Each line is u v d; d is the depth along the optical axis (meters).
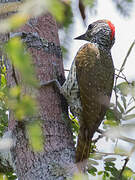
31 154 6.32
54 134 6.71
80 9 2.89
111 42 9.51
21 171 6.43
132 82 3.80
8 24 2.20
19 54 2.27
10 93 2.95
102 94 7.97
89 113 7.67
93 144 7.68
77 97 8.06
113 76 8.62
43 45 7.49
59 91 7.61
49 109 7.09
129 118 5.55
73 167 6.11
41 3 2.18
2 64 7.29
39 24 7.56
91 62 8.24
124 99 6.02
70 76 8.20
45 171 6.18
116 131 2.85
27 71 2.31
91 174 7.12
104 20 9.73
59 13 2.23
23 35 7.24
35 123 3.24
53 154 6.40
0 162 7.18
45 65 7.45
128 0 3.10
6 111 7.48
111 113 7.30
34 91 5.53
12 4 2.55
